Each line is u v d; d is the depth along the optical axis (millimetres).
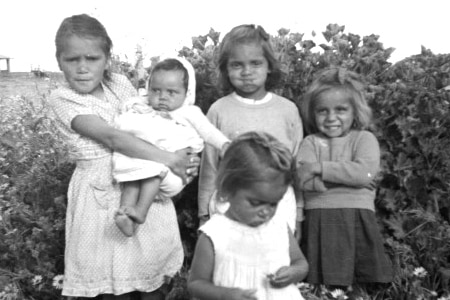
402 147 3967
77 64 3340
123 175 3273
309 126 3682
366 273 3504
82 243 3359
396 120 3877
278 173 2338
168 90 3389
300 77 4098
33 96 6660
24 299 4074
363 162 3412
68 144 3531
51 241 4176
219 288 2486
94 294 3359
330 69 3629
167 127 3379
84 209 3371
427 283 3844
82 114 3359
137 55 4609
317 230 3512
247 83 3490
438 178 3920
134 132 3367
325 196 3500
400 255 3842
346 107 3463
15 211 4301
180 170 3350
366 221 3480
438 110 3840
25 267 4211
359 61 4117
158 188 3330
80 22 3344
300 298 2750
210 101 4113
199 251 2602
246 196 2375
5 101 6570
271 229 2619
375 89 3934
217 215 2650
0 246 4320
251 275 2594
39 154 4691
